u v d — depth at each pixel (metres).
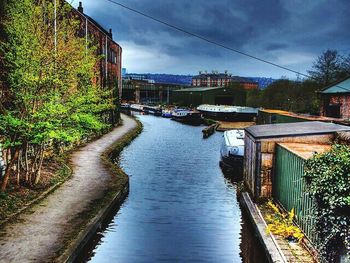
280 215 9.36
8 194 10.64
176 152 25.36
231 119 51.06
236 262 8.45
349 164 6.05
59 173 14.40
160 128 43.53
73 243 7.88
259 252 8.53
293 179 8.91
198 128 44.19
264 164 10.85
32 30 10.90
